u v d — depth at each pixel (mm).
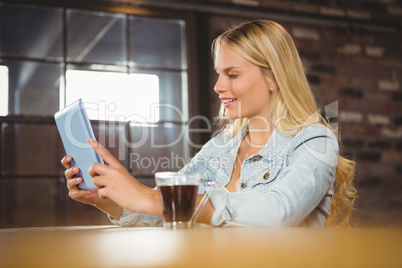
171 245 574
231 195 1097
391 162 3703
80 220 3236
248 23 1587
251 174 1455
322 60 3617
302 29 3590
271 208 1082
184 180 986
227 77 1555
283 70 1519
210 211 1083
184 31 3377
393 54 3846
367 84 3730
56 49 3176
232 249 507
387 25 3812
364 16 3779
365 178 3607
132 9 3250
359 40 3750
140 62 3309
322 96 3578
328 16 3633
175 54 3373
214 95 3369
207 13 3383
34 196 3195
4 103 3105
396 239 586
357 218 3543
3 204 3129
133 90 3281
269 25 1559
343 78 3660
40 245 623
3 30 3133
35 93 3158
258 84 1539
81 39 3213
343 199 1597
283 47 1538
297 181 1166
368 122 3686
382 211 3619
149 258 437
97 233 869
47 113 3168
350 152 3594
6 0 3027
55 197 3232
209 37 3389
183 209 988
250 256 434
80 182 1300
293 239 627
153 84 3320
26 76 3152
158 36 3355
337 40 3686
